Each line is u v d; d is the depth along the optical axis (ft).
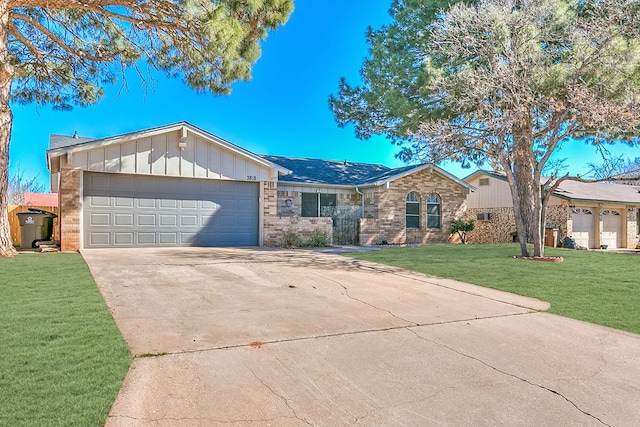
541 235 37.14
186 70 36.22
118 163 39.68
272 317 16.60
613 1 36.32
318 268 29.71
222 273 26.27
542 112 37.50
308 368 11.66
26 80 40.70
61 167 37.63
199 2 30.01
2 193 31.35
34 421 8.12
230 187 45.73
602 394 10.60
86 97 42.98
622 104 35.45
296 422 8.78
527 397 10.32
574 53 37.42
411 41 51.60
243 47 32.94
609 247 70.33
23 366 10.67
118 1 30.76
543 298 21.42
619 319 17.57
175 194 42.88
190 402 9.44
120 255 34.17
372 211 58.49
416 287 23.88
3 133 30.76
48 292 19.03
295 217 48.88
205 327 14.93
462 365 12.26
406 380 11.10
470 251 43.14
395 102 49.21
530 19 37.24
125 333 13.83
